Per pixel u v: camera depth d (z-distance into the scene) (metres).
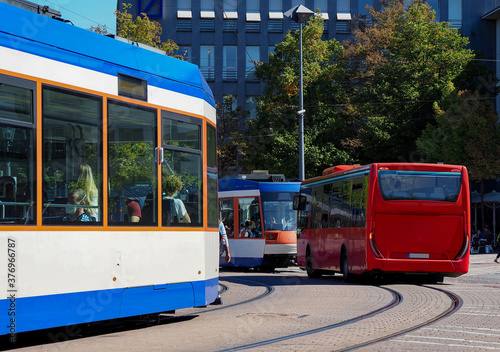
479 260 34.06
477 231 45.31
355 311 12.60
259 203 28.28
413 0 49.19
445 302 14.02
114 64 9.84
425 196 19.05
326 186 23.27
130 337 9.61
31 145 8.44
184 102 11.17
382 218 18.97
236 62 60.03
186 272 10.99
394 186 19.03
